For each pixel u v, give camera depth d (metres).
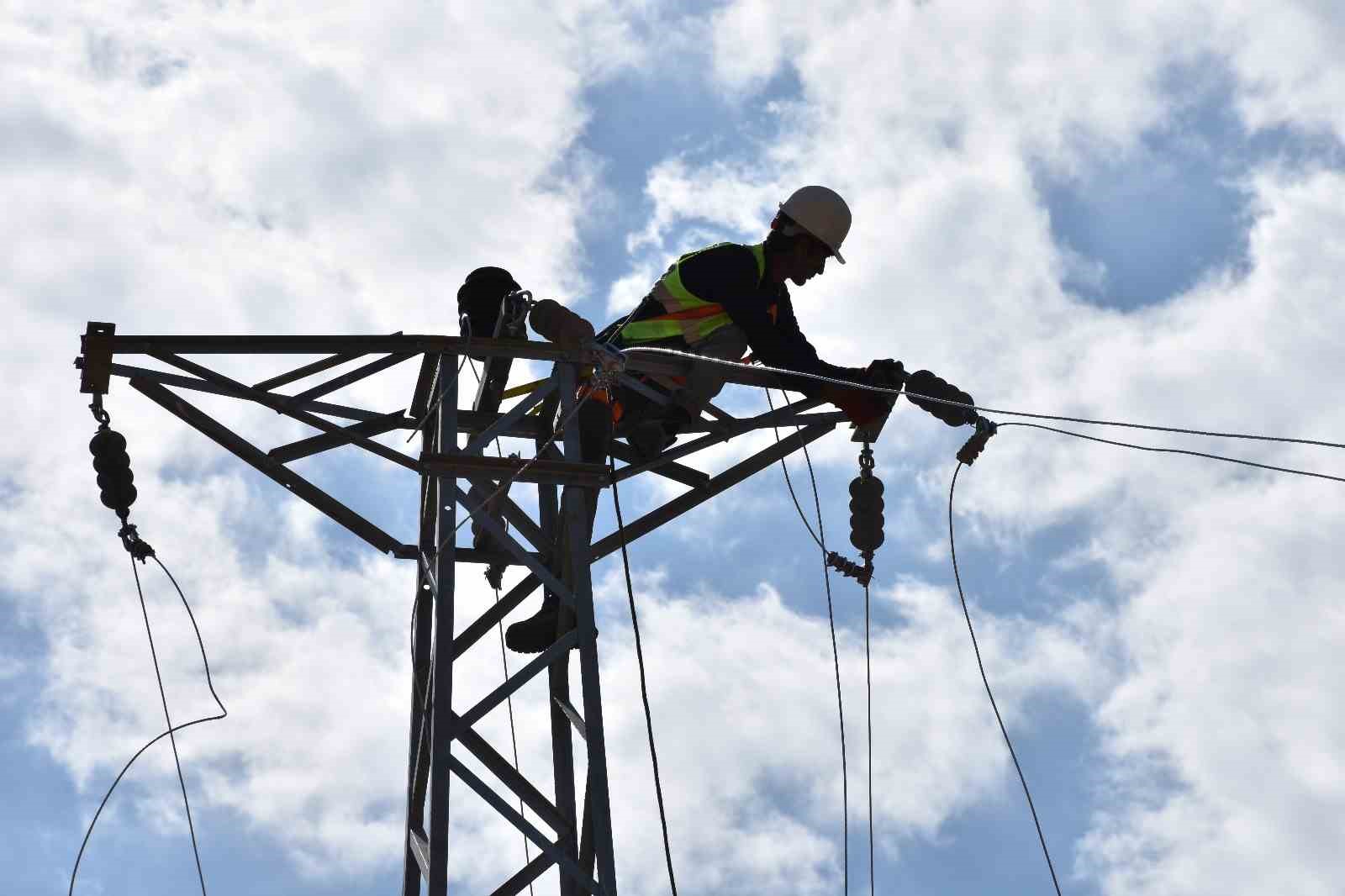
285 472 10.66
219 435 10.45
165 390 10.22
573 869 8.65
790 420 11.01
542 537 9.95
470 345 9.83
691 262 10.71
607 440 10.43
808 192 10.90
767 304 10.79
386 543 10.94
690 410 10.80
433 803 8.62
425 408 11.01
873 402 10.65
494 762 9.36
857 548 11.20
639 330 10.80
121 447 10.10
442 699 8.80
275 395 10.30
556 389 10.12
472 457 9.35
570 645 9.10
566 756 10.13
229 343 9.96
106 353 9.84
